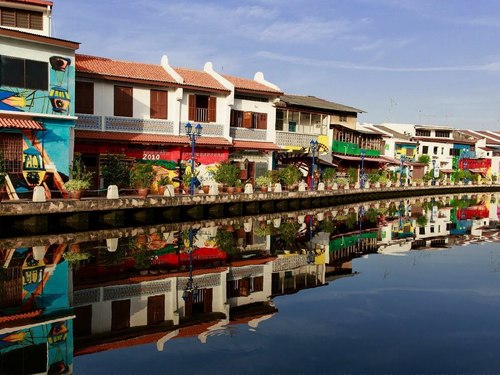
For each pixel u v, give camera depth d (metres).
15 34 21.03
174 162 30.59
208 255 17.31
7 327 9.40
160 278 13.70
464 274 15.07
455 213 38.38
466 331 9.62
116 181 25.19
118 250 17.28
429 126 73.62
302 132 43.62
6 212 18.19
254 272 14.96
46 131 22.19
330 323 9.98
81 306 10.84
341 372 7.57
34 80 21.78
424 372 7.64
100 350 8.43
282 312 10.76
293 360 8.04
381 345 8.78
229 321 10.09
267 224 26.58
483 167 82.56
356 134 53.41
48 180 22.34
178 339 9.02
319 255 18.19
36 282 12.62
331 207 38.47
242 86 34.78
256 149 35.38
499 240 23.61
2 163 19.64
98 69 27.92
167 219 24.84
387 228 27.52
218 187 29.45
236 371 7.60
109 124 28.05
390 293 12.50
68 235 19.78
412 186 56.44
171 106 30.66
